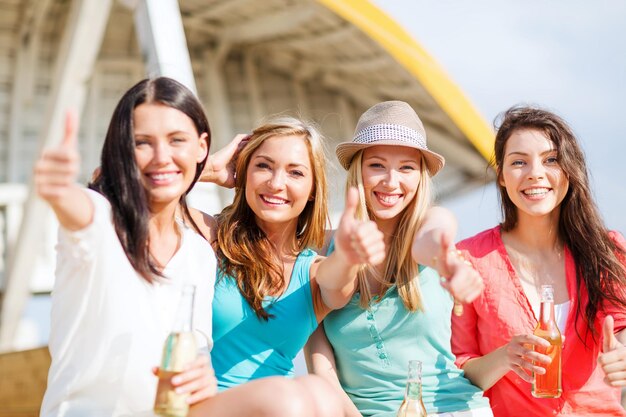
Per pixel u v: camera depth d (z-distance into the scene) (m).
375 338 2.34
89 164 6.63
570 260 2.58
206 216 2.37
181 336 1.70
